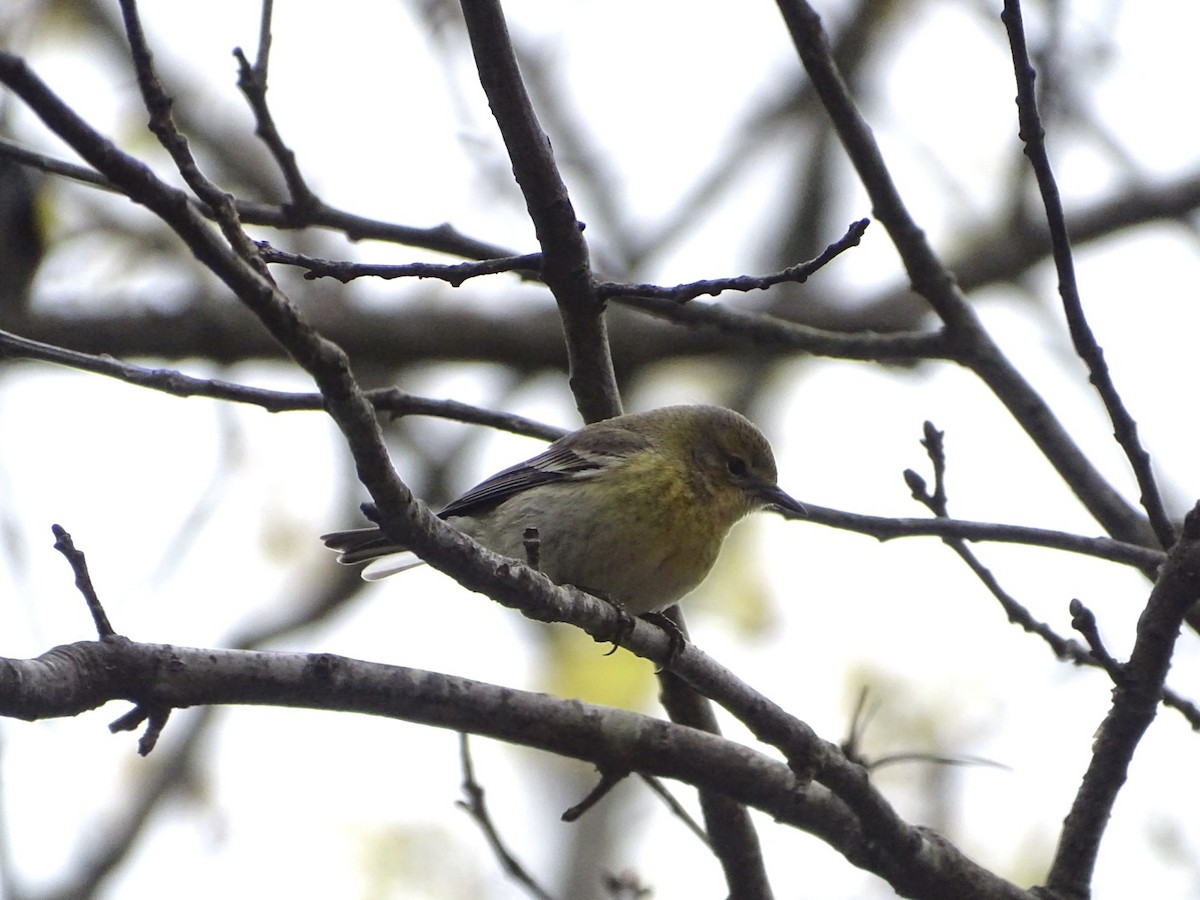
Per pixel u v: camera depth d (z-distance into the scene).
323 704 8.40
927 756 10.09
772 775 9.68
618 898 11.78
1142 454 9.66
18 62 5.71
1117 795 9.78
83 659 7.38
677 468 12.21
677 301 8.84
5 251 17.64
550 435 11.96
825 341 12.26
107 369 9.48
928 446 11.05
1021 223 19.58
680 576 12.24
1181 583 9.12
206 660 7.86
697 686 9.32
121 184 6.02
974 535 10.91
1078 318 9.58
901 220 12.02
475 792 10.42
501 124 9.55
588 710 9.32
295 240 19.44
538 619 8.63
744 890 10.99
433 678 8.84
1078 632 9.48
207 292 19.86
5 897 13.59
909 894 9.84
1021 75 9.45
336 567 19.19
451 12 17.42
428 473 20.39
